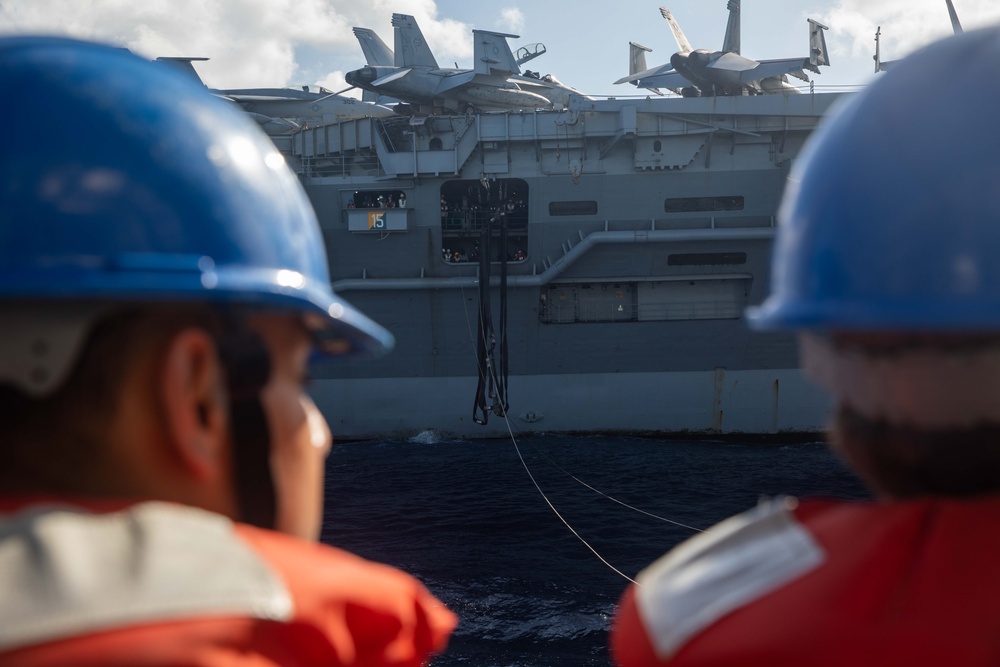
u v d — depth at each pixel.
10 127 1.01
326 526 21.77
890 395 1.09
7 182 0.99
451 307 32.56
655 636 1.14
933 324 1.05
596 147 32.22
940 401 1.06
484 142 32.06
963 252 1.07
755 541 1.16
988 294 1.05
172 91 1.15
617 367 32.66
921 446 1.08
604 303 32.88
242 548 0.91
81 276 0.97
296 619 0.88
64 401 0.96
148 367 1.00
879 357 1.10
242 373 1.07
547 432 32.94
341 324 1.33
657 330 32.31
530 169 32.25
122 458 0.97
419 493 25.02
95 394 0.97
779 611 1.03
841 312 1.12
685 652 1.09
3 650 0.76
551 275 31.98
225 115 1.22
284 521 1.13
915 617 0.95
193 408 1.02
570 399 32.84
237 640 0.82
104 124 1.05
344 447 31.83
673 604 1.15
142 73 1.14
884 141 1.14
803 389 32.12
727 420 32.41
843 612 0.99
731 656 1.03
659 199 32.03
